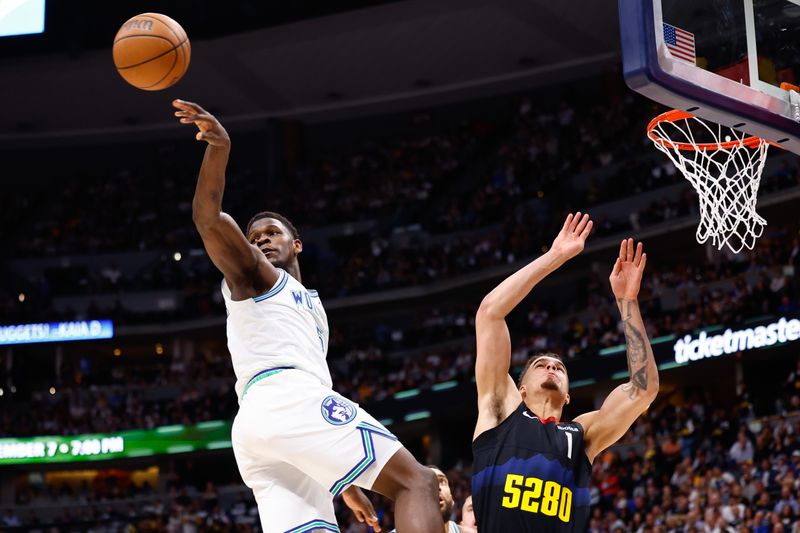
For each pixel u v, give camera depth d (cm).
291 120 3316
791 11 611
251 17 2814
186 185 3350
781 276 2050
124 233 3241
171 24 403
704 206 702
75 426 2809
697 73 554
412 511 362
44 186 3425
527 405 441
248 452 391
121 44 397
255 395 386
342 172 3219
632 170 2547
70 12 2897
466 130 3150
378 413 2483
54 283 3117
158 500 2744
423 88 3184
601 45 2903
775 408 1919
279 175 3269
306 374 388
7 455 2788
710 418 1947
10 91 3141
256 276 397
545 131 2945
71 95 3175
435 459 2497
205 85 3155
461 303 2783
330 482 374
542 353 455
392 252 2900
